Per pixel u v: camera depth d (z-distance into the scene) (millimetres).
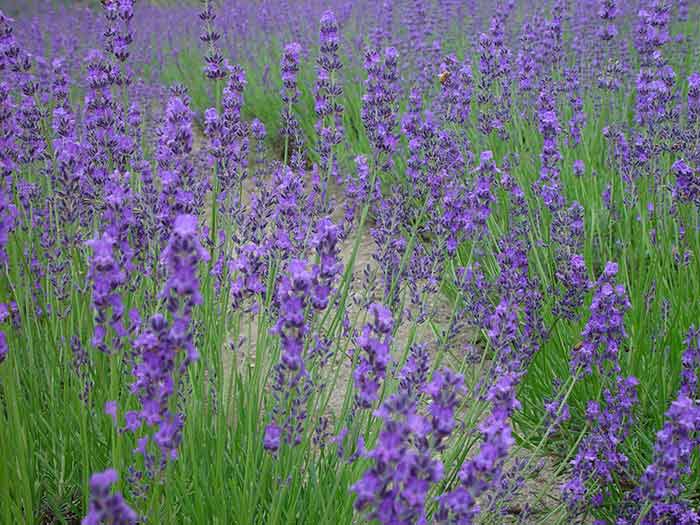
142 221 2553
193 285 1510
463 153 4258
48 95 4320
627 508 2434
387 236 3047
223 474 2379
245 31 9867
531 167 4660
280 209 2652
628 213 3900
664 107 3932
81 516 2371
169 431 1645
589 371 2705
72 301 2699
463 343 3994
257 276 2291
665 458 1926
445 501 1497
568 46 7406
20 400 2348
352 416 2449
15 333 2621
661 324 3266
